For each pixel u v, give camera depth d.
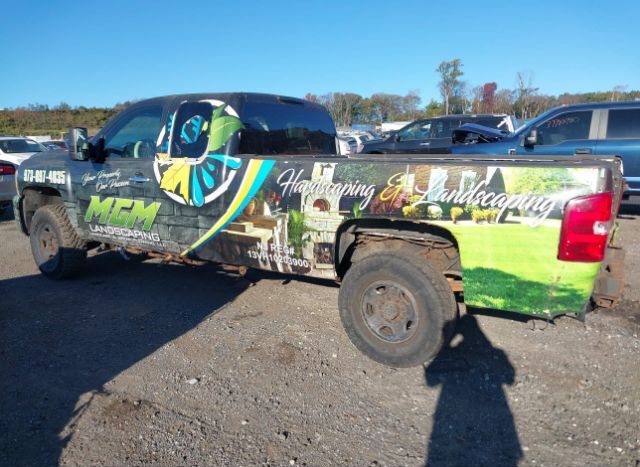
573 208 2.84
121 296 5.16
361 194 3.46
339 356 3.78
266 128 4.56
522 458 2.66
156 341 4.10
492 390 3.29
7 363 3.76
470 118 11.80
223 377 3.51
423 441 2.82
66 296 5.19
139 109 4.88
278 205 3.82
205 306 4.84
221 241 4.19
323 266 3.72
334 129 5.66
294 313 4.62
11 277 5.89
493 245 3.09
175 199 4.40
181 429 2.95
